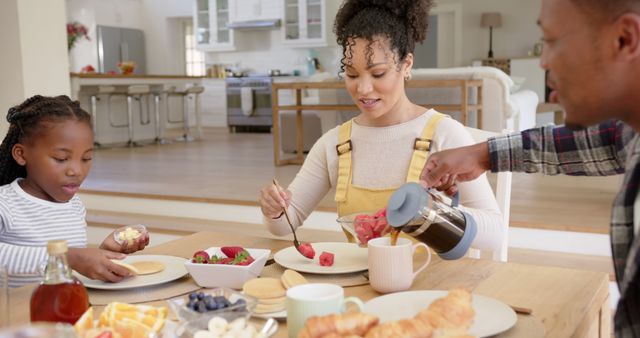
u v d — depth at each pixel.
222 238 1.57
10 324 0.92
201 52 12.00
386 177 1.58
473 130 1.84
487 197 1.46
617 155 1.10
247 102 10.10
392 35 1.45
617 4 0.70
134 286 1.14
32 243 1.41
